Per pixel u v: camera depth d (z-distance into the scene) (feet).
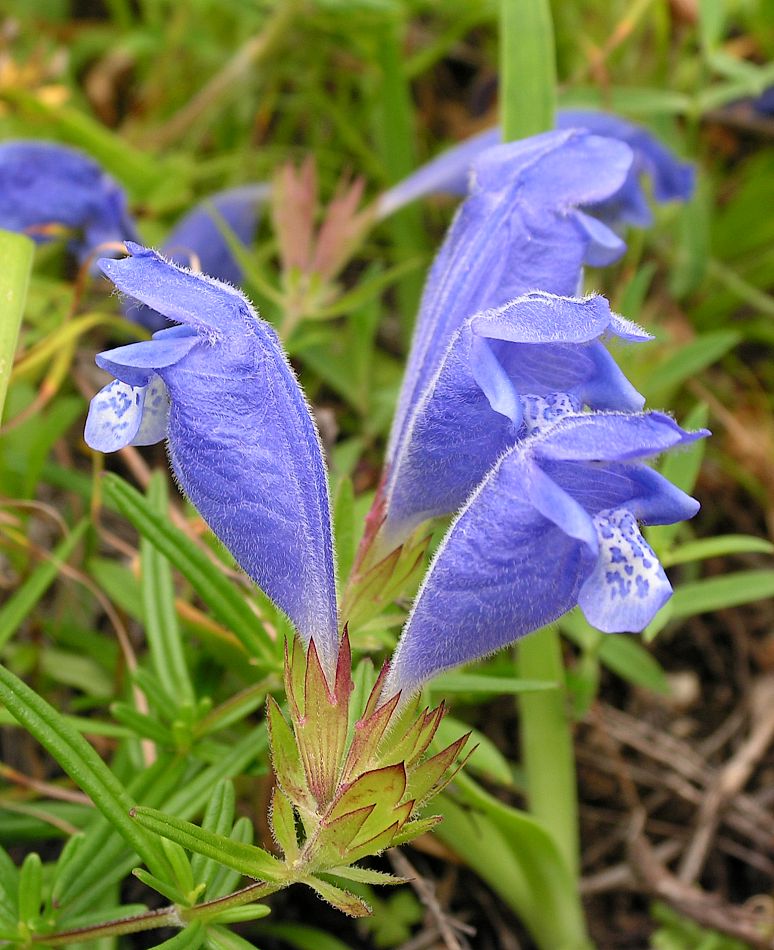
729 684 0.69
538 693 0.57
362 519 0.55
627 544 0.41
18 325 0.52
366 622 0.47
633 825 0.61
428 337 0.47
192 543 0.50
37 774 0.58
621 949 0.61
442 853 0.58
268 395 0.43
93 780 0.44
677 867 0.64
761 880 0.64
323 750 0.43
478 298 0.47
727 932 0.59
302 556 0.44
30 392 0.65
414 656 0.43
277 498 0.43
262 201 0.69
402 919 0.58
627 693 0.68
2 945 0.47
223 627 0.54
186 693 0.51
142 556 0.53
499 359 0.43
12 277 0.53
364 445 0.67
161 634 0.52
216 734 0.56
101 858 0.48
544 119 0.57
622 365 0.61
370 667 0.49
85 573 0.61
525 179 0.47
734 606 0.71
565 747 0.57
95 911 0.49
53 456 0.66
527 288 0.47
